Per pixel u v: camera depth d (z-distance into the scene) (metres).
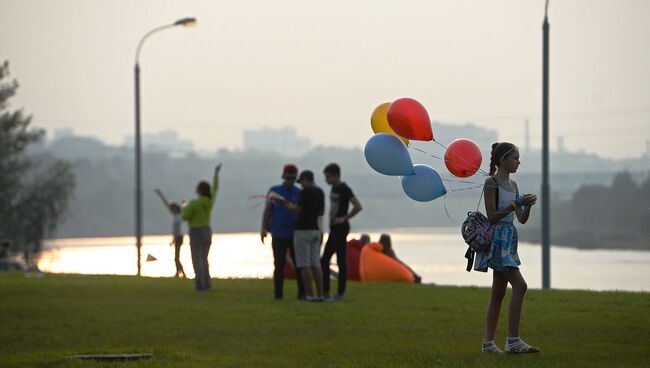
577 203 185.50
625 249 158.00
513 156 25.84
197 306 41.72
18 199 166.50
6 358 29.06
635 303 38.44
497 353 26.48
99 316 39.50
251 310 39.41
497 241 25.84
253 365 26.08
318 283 41.78
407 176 28.92
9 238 161.38
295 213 41.44
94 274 69.38
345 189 41.78
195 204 48.97
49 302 45.72
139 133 93.44
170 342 31.50
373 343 29.58
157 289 51.22
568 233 178.00
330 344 29.62
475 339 29.80
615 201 180.25
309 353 27.98
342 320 35.47
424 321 34.56
